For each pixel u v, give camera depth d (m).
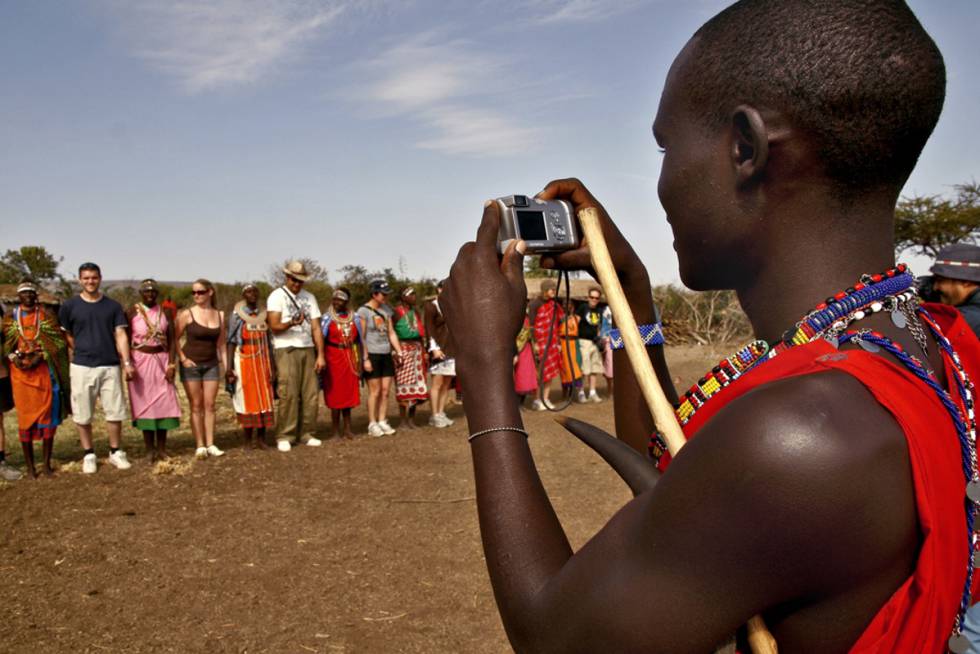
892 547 0.69
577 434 0.95
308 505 6.36
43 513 6.12
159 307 7.86
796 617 0.72
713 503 0.69
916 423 0.70
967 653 0.76
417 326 9.80
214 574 4.87
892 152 0.82
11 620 4.21
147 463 7.77
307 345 8.60
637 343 0.97
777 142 0.83
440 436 9.34
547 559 0.82
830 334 0.81
